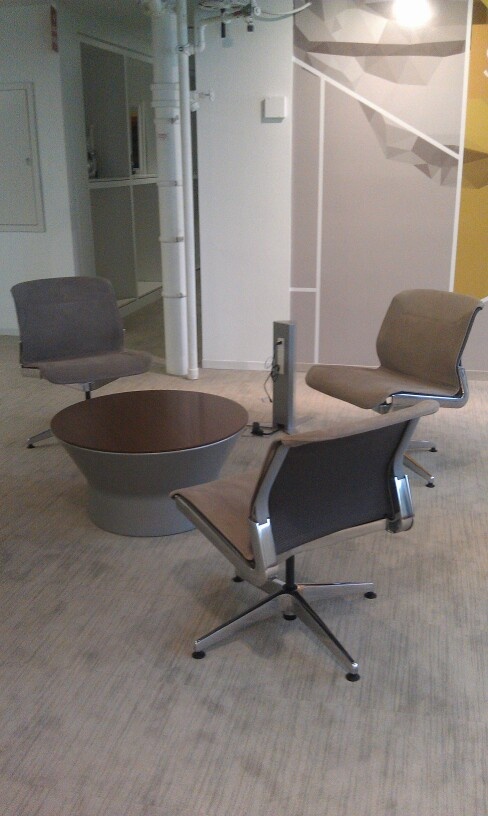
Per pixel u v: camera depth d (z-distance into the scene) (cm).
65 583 291
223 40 505
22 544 322
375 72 498
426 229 521
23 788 195
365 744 209
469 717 219
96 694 230
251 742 210
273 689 232
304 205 532
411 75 495
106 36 680
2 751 207
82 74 712
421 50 488
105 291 453
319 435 194
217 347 578
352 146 515
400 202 520
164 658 247
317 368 412
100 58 710
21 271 667
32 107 621
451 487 377
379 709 223
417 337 399
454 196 511
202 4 452
